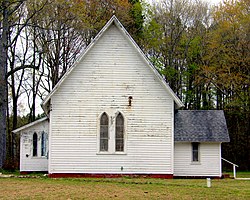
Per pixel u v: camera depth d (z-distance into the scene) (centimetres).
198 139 3450
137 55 3216
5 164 3612
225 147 5141
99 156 3161
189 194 2067
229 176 3538
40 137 3831
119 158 3164
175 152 3469
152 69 3191
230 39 5122
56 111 3170
